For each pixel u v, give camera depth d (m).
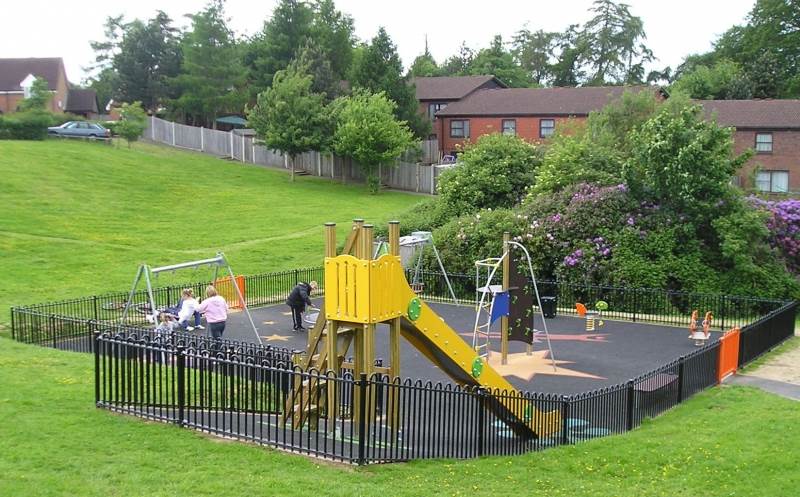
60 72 78.75
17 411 12.49
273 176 61.75
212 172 59.62
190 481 9.98
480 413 12.82
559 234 31.58
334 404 12.15
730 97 69.31
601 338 24.36
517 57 112.25
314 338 13.20
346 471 10.93
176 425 12.41
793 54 72.50
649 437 13.93
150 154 62.34
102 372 14.45
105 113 96.06
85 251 35.22
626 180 31.23
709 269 29.34
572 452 12.98
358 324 12.73
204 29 73.06
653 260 29.86
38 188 44.78
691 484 11.56
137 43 81.31
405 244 29.70
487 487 10.88
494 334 24.53
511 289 21.14
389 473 11.02
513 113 63.25
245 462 10.90
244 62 81.12
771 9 72.19
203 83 73.44
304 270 32.53
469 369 14.36
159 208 46.34
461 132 65.69
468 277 31.69
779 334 23.11
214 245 38.97
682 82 70.81
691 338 24.20
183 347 12.77
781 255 30.70
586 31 97.25
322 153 61.16
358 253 12.51
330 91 67.81
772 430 14.20
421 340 13.67
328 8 88.25
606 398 14.73
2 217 38.34
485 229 32.81
